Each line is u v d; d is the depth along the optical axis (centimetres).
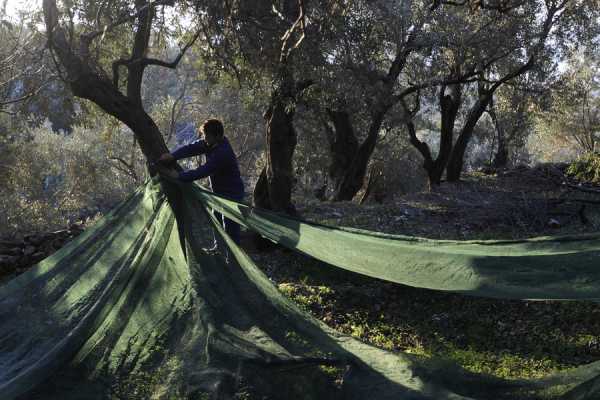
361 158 1669
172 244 503
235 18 963
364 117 1577
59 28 883
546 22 1727
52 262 536
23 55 970
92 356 417
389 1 1116
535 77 1998
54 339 453
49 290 508
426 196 1638
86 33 957
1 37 981
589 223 1177
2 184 2398
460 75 1644
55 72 1021
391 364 411
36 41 953
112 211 556
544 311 698
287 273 937
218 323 430
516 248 468
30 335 466
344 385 388
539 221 1229
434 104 2298
